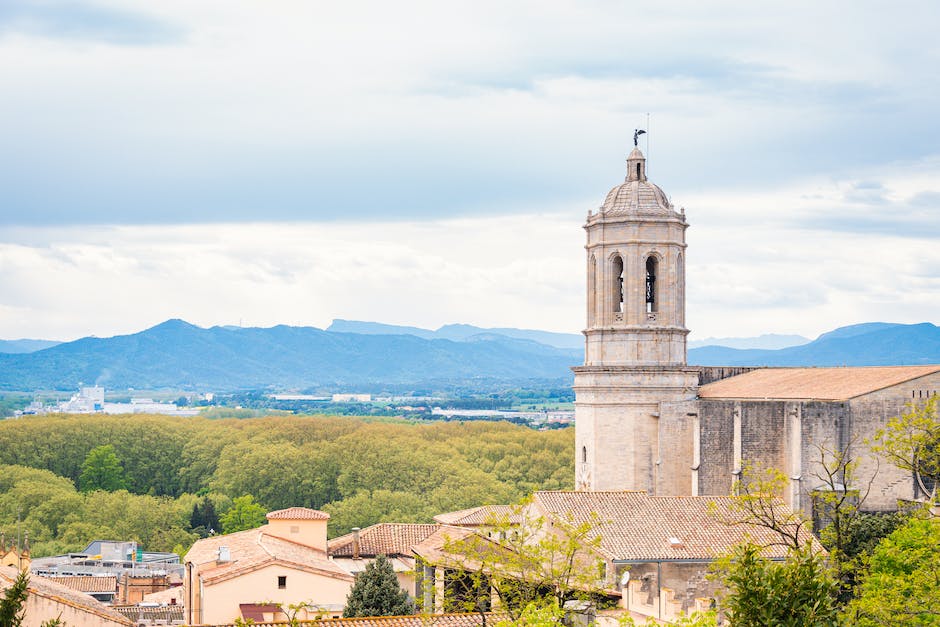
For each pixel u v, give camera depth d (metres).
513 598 150.38
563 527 162.25
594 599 171.75
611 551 184.25
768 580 107.06
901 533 170.25
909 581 146.88
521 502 156.62
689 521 194.00
